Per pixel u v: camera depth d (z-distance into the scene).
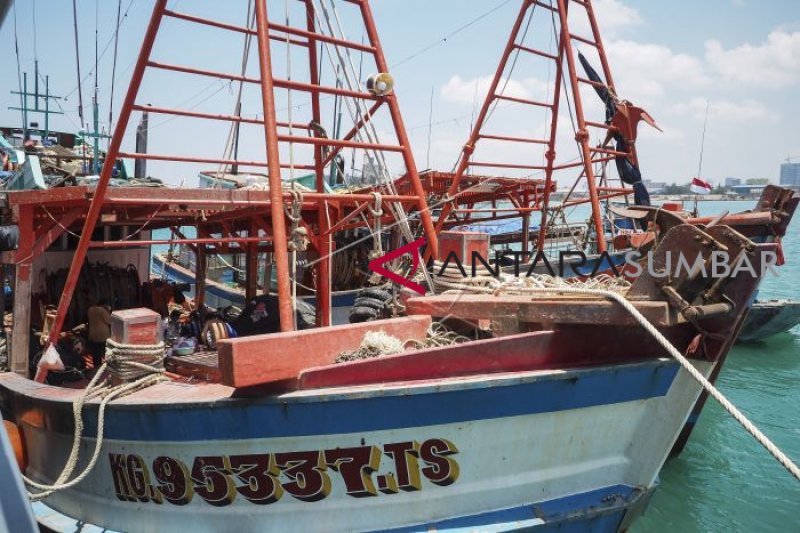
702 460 9.77
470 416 4.53
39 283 10.22
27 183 9.17
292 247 5.57
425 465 4.60
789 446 10.30
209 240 7.22
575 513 4.88
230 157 7.86
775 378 14.73
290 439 4.56
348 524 4.70
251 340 4.24
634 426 5.00
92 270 10.02
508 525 4.74
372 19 6.37
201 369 5.93
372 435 4.51
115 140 6.13
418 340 5.21
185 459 4.95
